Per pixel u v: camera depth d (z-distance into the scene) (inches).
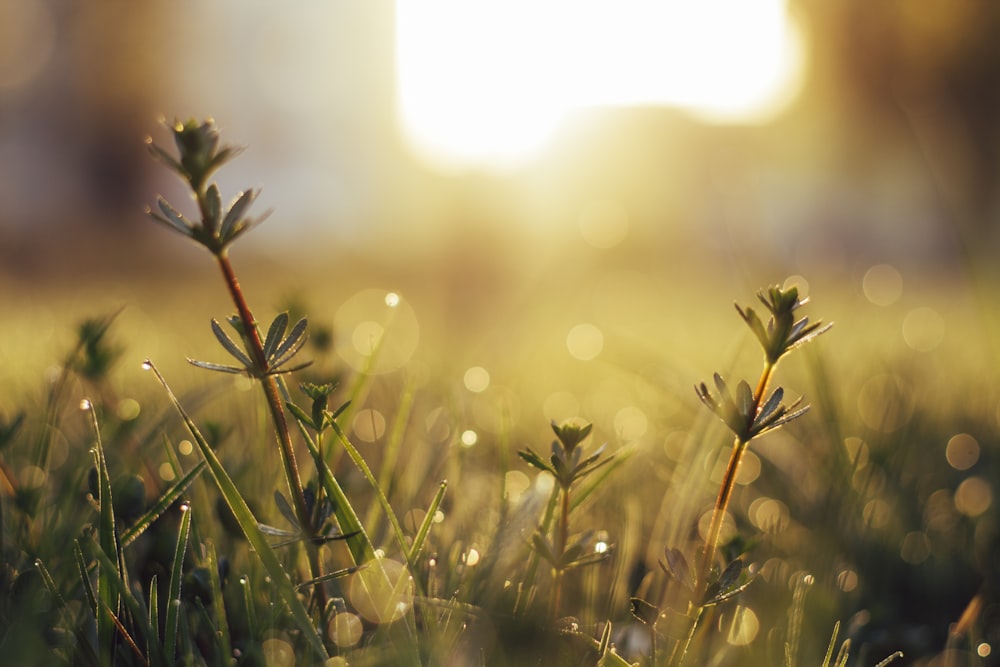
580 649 51.4
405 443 93.6
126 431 73.6
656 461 100.3
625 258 466.9
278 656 47.5
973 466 101.8
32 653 41.7
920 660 61.7
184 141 37.5
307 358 81.3
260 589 55.8
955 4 552.1
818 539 74.9
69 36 666.8
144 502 55.4
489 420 114.8
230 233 39.0
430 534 65.4
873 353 160.1
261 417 76.2
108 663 44.6
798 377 141.6
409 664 44.4
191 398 88.5
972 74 551.8
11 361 149.0
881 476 90.1
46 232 641.0
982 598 67.2
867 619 63.6
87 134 676.7
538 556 55.0
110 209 679.7
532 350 179.9
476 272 258.7
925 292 415.2
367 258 597.0
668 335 239.1
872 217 631.8
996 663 60.2
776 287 40.5
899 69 608.7
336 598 48.6
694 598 43.3
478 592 55.3
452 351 169.8
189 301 315.3
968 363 166.6
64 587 54.2
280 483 70.0
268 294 340.5
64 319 223.1
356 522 48.0
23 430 91.2
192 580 52.1
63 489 68.5
